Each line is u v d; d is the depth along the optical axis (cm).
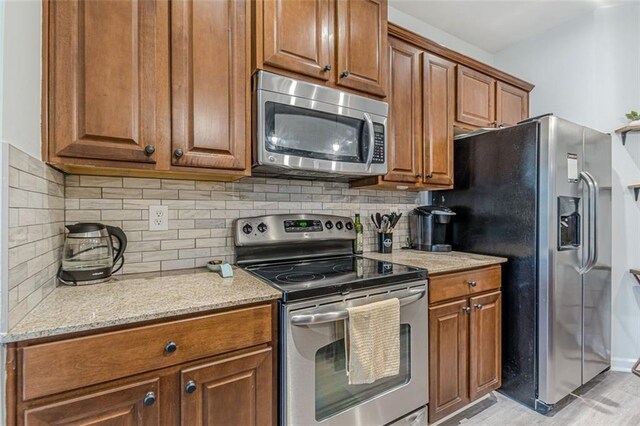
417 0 235
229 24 138
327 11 164
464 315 179
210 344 106
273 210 189
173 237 159
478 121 240
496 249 210
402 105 200
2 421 79
